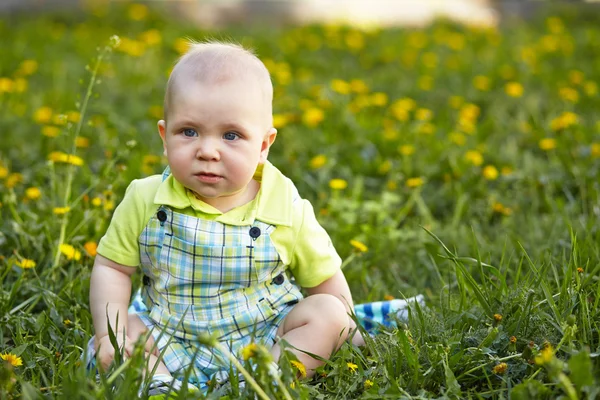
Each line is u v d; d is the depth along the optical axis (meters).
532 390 1.88
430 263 3.09
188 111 2.09
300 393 1.88
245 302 2.22
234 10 10.13
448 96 6.15
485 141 4.89
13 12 9.47
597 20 9.97
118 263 2.23
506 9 10.69
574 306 2.26
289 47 7.90
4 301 2.50
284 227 2.22
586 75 6.70
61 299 2.54
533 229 3.33
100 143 4.35
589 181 3.82
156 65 6.91
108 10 9.34
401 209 3.76
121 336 2.17
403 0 10.69
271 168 2.28
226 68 2.12
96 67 3.05
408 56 7.68
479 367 2.04
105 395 1.84
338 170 4.21
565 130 4.71
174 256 2.18
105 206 3.07
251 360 2.12
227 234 2.17
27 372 2.15
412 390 2.04
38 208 3.29
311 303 2.21
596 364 1.99
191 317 2.20
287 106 5.40
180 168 2.11
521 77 6.66
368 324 2.54
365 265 3.06
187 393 1.89
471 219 3.59
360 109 5.53
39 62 6.87
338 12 10.46
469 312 2.33
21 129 4.77
